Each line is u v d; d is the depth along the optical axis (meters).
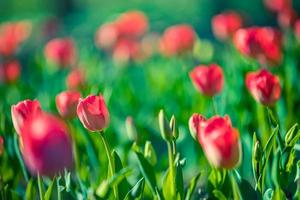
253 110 1.79
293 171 1.49
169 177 1.44
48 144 1.18
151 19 7.32
